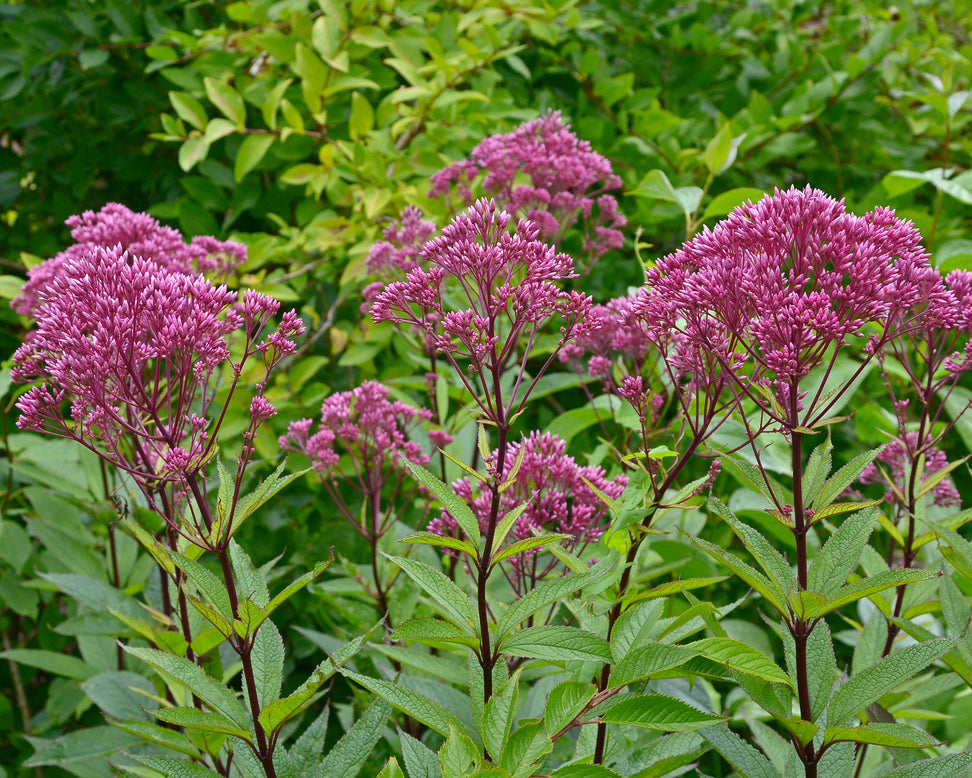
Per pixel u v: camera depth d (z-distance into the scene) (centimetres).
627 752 226
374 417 307
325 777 199
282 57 419
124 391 207
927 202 501
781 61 507
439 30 446
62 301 206
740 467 185
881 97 504
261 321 225
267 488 195
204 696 192
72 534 359
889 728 165
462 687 271
